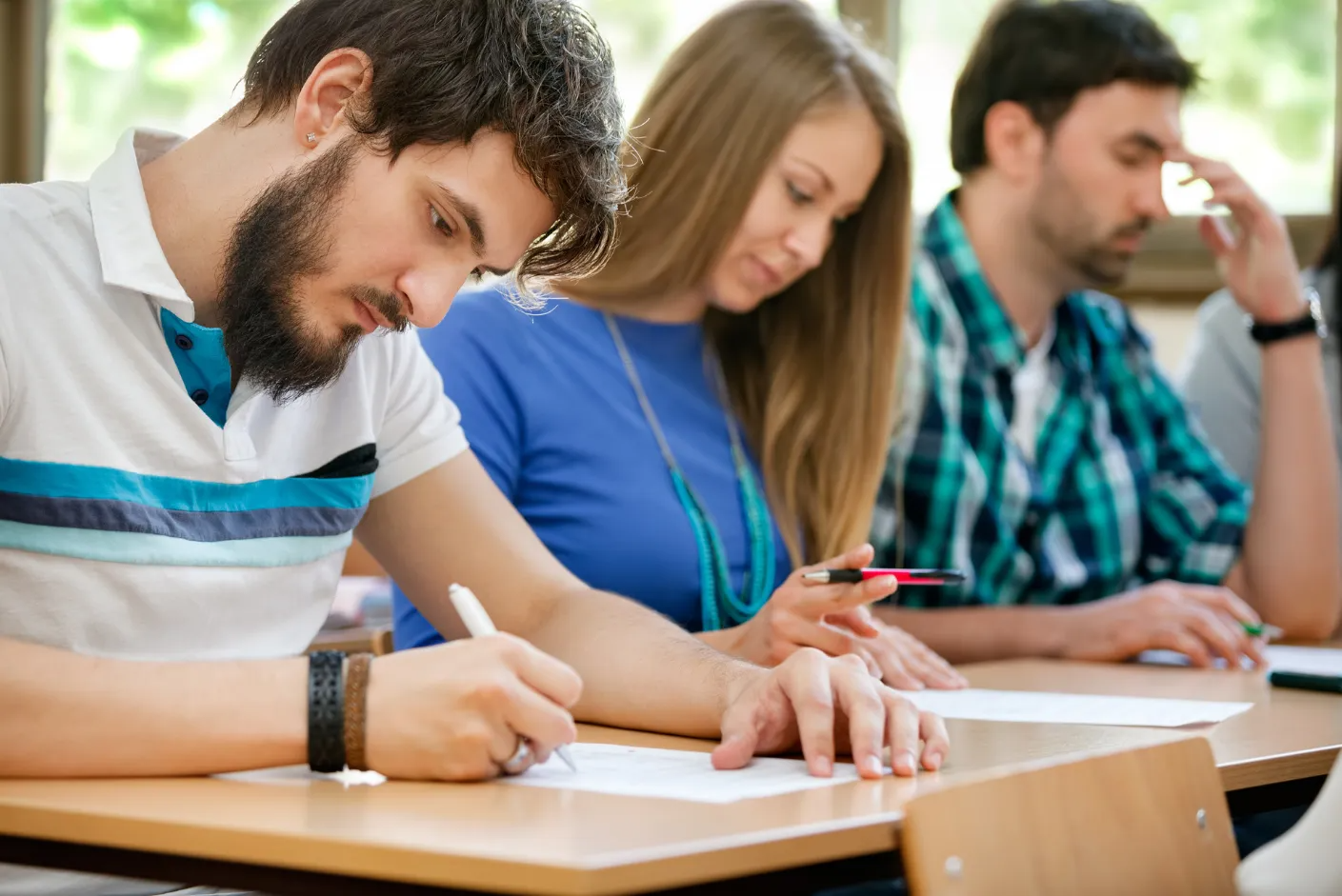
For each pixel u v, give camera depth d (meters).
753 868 0.84
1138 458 2.60
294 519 1.34
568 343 1.98
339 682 1.06
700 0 3.49
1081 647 2.14
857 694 1.17
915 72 3.50
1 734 1.01
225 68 4.08
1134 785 1.01
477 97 1.16
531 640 1.50
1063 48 2.42
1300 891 0.94
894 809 0.96
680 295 2.06
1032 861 0.91
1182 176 2.58
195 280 1.25
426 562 1.55
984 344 2.45
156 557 1.22
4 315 1.14
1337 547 2.54
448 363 1.88
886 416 2.11
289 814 0.92
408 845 0.83
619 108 1.29
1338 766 0.94
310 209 1.18
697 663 1.36
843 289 2.11
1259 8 3.35
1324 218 3.30
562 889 0.78
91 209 1.21
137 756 1.03
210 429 1.25
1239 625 2.12
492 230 1.20
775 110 1.96
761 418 2.09
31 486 1.16
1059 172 2.42
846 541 2.07
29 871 1.16
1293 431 2.57
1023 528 2.44
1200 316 2.97
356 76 1.19
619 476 1.92
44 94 4.21
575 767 1.13
